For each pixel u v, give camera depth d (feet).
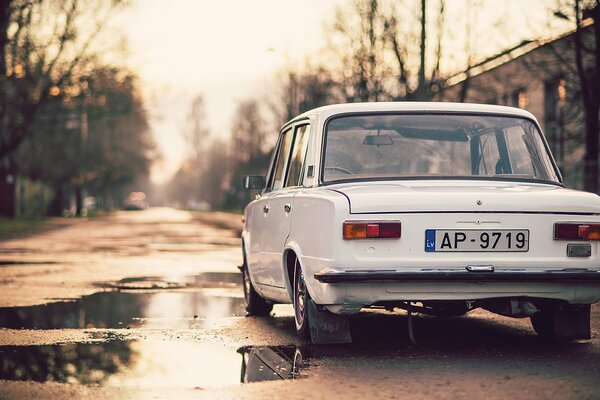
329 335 27.58
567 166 115.03
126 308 39.50
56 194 276.00
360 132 28.86
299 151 30.86
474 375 22.49
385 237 24.77
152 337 30.25
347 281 24.47
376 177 28.12
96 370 24.02
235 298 44.14
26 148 223.51
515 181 28.68
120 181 379.35
